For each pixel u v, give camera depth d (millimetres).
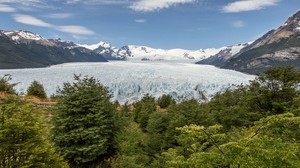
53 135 22734
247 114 24719
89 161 23281
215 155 7992
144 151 24281
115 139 24109
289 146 7867
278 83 24062
